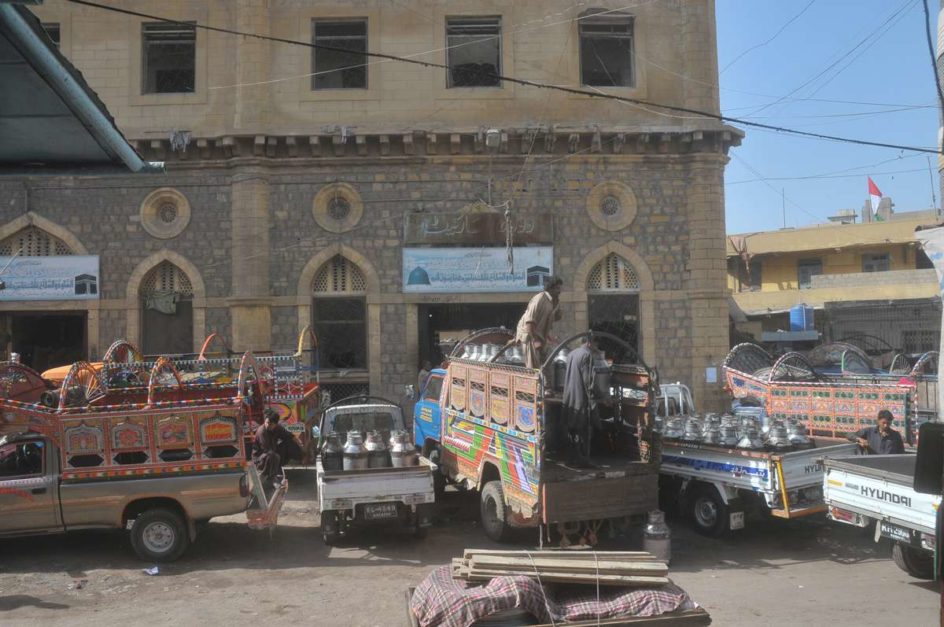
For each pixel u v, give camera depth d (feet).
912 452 31.60
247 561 27.99
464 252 56.75
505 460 28.91
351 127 55.72
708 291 56.49
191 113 56.80
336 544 30.32
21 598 23.71
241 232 55.72
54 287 56.03
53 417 27.89
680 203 57.62
